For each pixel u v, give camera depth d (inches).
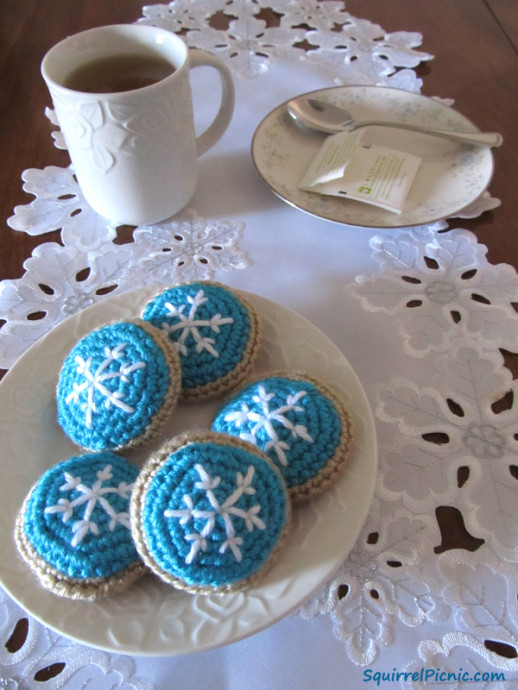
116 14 20.5
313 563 8.5
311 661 8.5
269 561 8.4
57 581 8.3
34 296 13.1
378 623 8.8
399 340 12.1
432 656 8.5
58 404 10.1
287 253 13.8
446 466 10.3
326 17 20.1
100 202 13.7
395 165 14.8
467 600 8.9
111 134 12.0
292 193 14.6
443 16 20.0
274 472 8.7
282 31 19.6
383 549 9.5
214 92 17.8
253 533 8.1
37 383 10.8
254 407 9.5
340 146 15.2
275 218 14.6
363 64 18.4
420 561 9.3
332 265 13.6
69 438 10.3
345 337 12.2
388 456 10.5
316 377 10.5
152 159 12.7
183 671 8.5
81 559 8.2
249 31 19.7
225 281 13.3
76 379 9.8
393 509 9.9
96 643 7.9
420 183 14.7
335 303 12.9
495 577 9.1
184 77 12.2
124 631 8.1
